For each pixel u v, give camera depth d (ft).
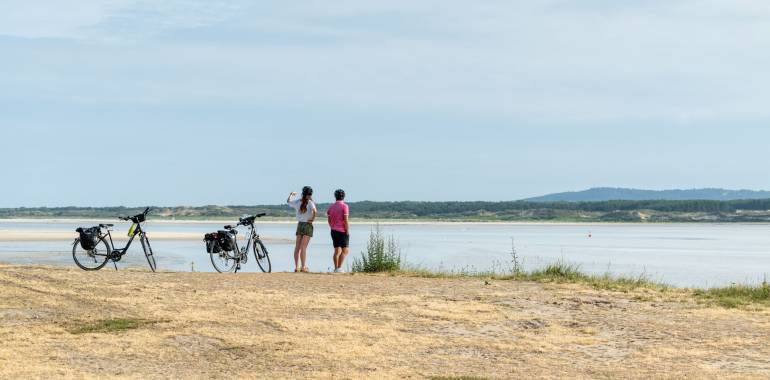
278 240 232.12
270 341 31.94
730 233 463.01
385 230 465.06
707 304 43.98
